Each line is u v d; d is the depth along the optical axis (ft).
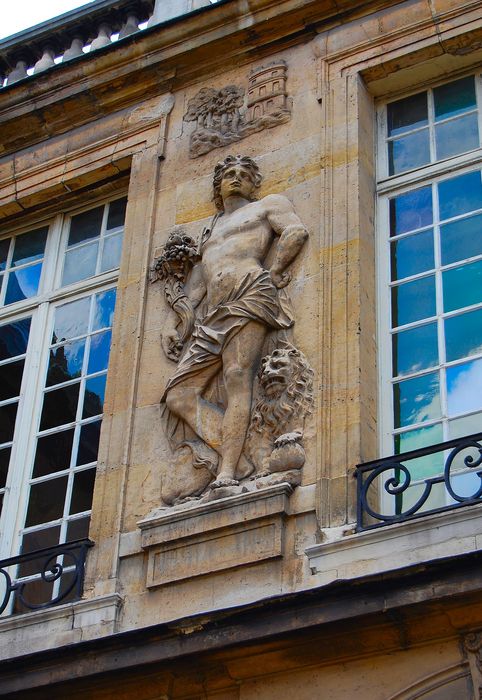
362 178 33.83
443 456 29.58
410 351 31.48
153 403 32.83
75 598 30.71
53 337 37.42
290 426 30.53
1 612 31.58
